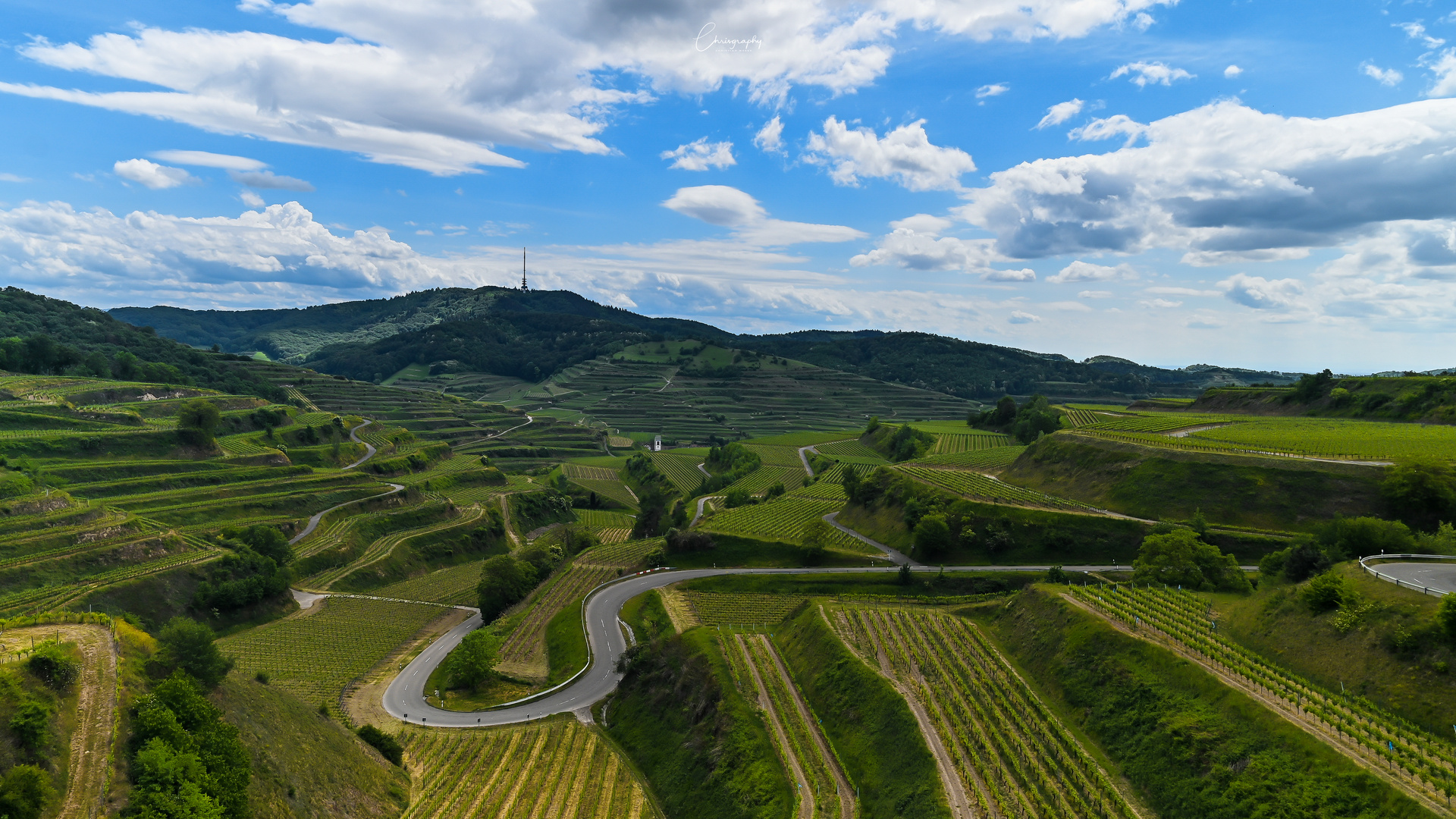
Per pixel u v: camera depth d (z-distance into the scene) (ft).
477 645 380.78
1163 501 456.86
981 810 208.03
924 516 497.87
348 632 470.39
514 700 359.46
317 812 221.46
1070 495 517.55
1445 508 373.81
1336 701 202.39
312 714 275.80
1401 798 162.20
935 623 350.84
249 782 205.46
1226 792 188.85
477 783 279.28
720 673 320.91
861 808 234.79
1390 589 225.15
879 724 263.29
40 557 422.00
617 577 520.42
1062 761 226.79
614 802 269.64
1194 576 335.88
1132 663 252.62
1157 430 630.74
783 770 256.11
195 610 448.65
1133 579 351.87
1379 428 560.61
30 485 507.30
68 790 174.91
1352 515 395.75
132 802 175.32
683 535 535.19
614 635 412.36
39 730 180.34
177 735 194.49
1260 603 266.98
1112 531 438.40
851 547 514.27
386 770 275.59
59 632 232.32
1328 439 508.53
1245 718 205.57
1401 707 191.83
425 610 529.04
